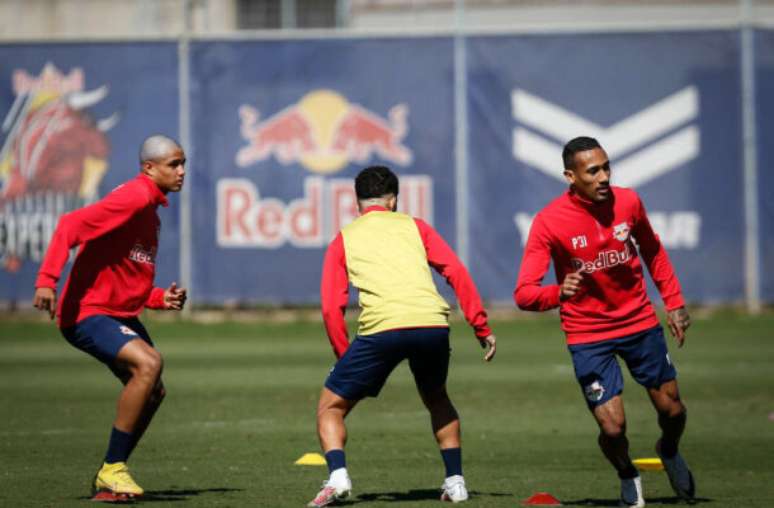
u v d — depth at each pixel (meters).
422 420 41.81
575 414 43.12
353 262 26.36
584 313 26.91
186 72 78.56
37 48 78.88
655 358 26.95
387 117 77.94
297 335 71.31
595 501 27.78
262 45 78.31
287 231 78.19
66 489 29.03
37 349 66.50
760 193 77.56
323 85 78.12
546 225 26.81
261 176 78.25
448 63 77.88
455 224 77.94
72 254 77.00
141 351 27.20
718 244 77.44
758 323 74.06
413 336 25.80
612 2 90.00
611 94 77.75
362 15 92.25
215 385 50.84
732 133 77.62
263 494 28.50
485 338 26.33
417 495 28.44
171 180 28.34
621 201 26.84
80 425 40.53
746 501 27.73
